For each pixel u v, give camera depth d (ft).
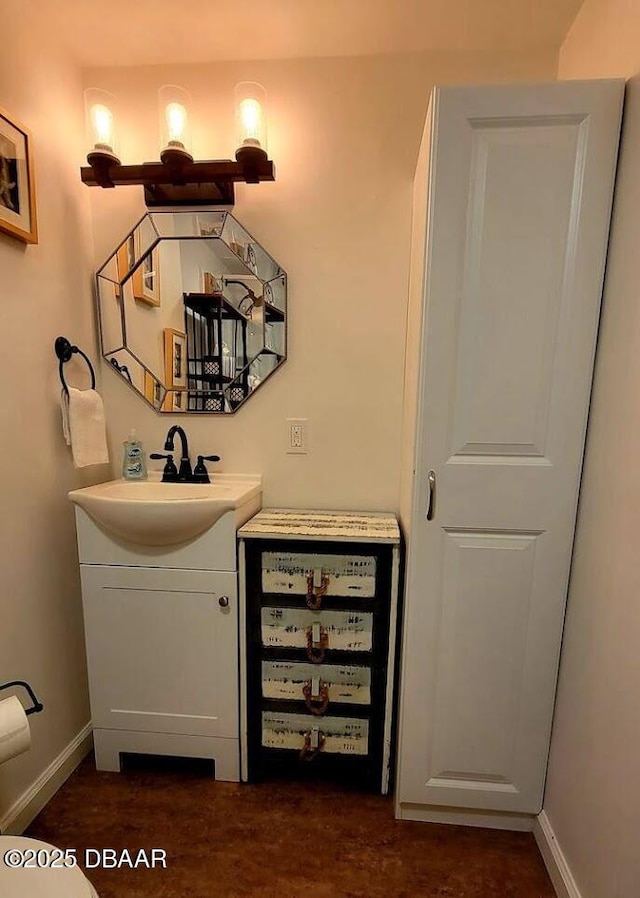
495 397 3.70
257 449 5.49
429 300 3.63
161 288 5.35
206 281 5.29
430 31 4.50
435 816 4.36
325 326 5.23
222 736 4.71
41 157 4.46
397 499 5.39
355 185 5.00
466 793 4.24
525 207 3.48
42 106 4.45
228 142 5.09
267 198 5.10
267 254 5.17
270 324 5.28
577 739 3.63
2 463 4.06
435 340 3.68
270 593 4.48
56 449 4.76
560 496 3.76
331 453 5.42
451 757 4.21
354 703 4.53
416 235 4.45
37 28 4.35
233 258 5.22
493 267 3.56
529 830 4.29
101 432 4.98
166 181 4.84
